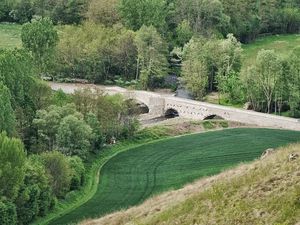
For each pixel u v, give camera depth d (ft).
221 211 183.01
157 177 418.51
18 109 436.76
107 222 226.79
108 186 401.08
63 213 351.87
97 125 473.26
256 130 533.55
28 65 480.23
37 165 351.46
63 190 374.63
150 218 202.59
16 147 324.60
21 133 433.07
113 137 496.64
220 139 509.35
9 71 447.01
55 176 368.48
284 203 173.58
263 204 177.06
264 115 552.00
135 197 377.91
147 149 487.61
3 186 319.47
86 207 361.30
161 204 218.79
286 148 207.92
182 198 212.23
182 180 407.64
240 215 176.65
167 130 531.91
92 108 493.77
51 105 456.45
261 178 190.29
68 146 431.43
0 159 320.91
